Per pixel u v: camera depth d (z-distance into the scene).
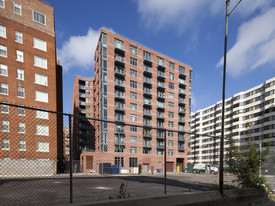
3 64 24.77
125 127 41.78
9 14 26.19
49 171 20.64
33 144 22.38
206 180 19.56
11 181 11.61
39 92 27.08
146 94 47.34
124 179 17.78
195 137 101.81
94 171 15.98
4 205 6.54
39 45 28.31
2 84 24.28
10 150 20.52
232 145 10.15
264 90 65.38
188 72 58.41
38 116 24.36
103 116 39.47
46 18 29.70
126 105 43.41
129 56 45.97
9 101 24.25
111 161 36.62
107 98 40.72
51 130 24.69
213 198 7.15
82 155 37.50
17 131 21.64
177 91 54.25
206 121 95.94
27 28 27.48
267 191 10.01
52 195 8.53
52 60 29.12
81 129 70.50
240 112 74.38
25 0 27.88
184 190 11.12
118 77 43.72
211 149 88.81
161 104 50.53
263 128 63.69
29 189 10.35
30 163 20.05
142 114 45.34
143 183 14.84
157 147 46.16
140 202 5.50
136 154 41.31
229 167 10.07
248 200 8.53
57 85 45.66
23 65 26.33
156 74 50.44
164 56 53.09
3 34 25.36
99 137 40.97
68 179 15.70
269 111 61.59
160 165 44.94
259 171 10.09
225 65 8.48
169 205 5.93
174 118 52.00
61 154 32.44
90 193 9.20
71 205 4.55
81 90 76.25
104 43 42.25
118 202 5.16
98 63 45.44
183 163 51.03
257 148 10.05
